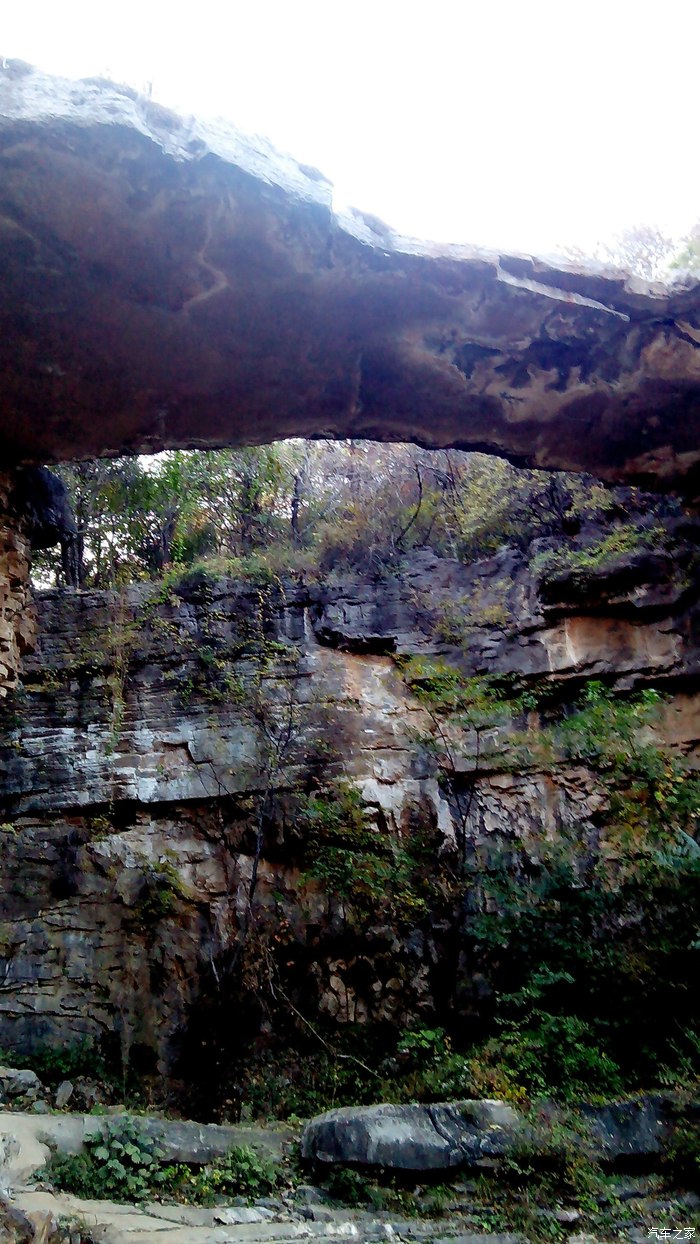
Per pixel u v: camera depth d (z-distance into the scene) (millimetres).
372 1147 7066
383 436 6000
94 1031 10852
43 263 4418
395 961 10531
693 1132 6969
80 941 11328
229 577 12969
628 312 5535
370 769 11445
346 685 11961
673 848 8539
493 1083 8062
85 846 11711
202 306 4828
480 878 10555
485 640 11812
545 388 5879
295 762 11555
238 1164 7234
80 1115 7598
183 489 13742
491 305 5348
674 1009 8320
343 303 5113
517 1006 9203
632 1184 6762
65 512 6453
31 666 12375
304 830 11242
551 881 9562
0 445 5215
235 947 10695
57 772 11953
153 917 11281
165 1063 10492
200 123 4359
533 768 10930
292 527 14922
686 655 10922
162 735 11992
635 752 10102
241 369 5211
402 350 5473
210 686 12109
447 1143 7016
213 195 4387
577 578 11320
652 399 5961
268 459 14023
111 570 14406
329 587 12547
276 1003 10570
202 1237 5828
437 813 11109
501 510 12992
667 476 6559
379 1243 6059
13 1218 5414
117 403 5109
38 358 4781
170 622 12531
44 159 4070
